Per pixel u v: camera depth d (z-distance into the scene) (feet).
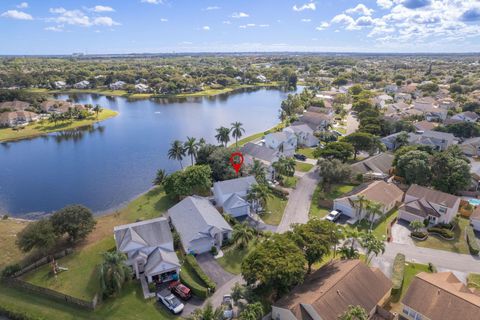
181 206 221.25
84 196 283.79
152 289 160.25
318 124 467.52
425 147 318.24
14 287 163.53
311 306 129.80
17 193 290.76
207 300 155.02
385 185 257.34
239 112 645.92
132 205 260.83
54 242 184.44
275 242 161.07
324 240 165.17
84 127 524.52
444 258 189.88
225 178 280.92
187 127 523.70
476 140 372.58
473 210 238.48
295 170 327.26
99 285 161.27
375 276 153.17
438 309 131.34
